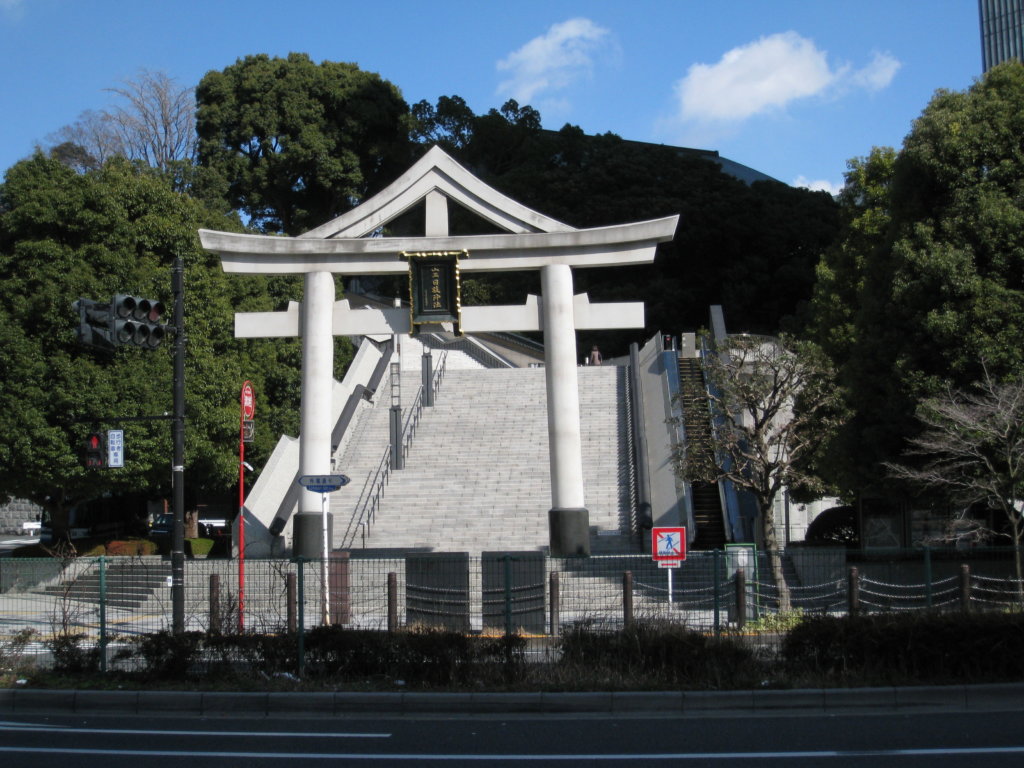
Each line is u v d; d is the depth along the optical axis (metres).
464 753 10.46
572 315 26.44
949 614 13.99
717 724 11.86
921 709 12.67
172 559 17.39
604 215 58.47
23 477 27.06
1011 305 20.45
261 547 29.02
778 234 56.97
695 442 22.39
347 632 14.64
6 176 29.73
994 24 93.19
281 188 61.97
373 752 10.57
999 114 22.12
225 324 32.31
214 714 13.20
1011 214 21.00
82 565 22.14
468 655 14.07
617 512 29.69
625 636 14.26
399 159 63.62
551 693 13.05
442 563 18.73
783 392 21.56
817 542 29.38
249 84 60.81
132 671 14.81
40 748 10.95
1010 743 10.51
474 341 48.50
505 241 26.33
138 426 27.38
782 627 16.98
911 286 21.62
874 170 32.56
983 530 21.58
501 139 66.19
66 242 29.30
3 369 27.00
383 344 45.09
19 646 15.91
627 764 9.80
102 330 16.89
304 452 25.77
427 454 33.19
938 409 19.19
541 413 35.19
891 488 22.23
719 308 43.31
